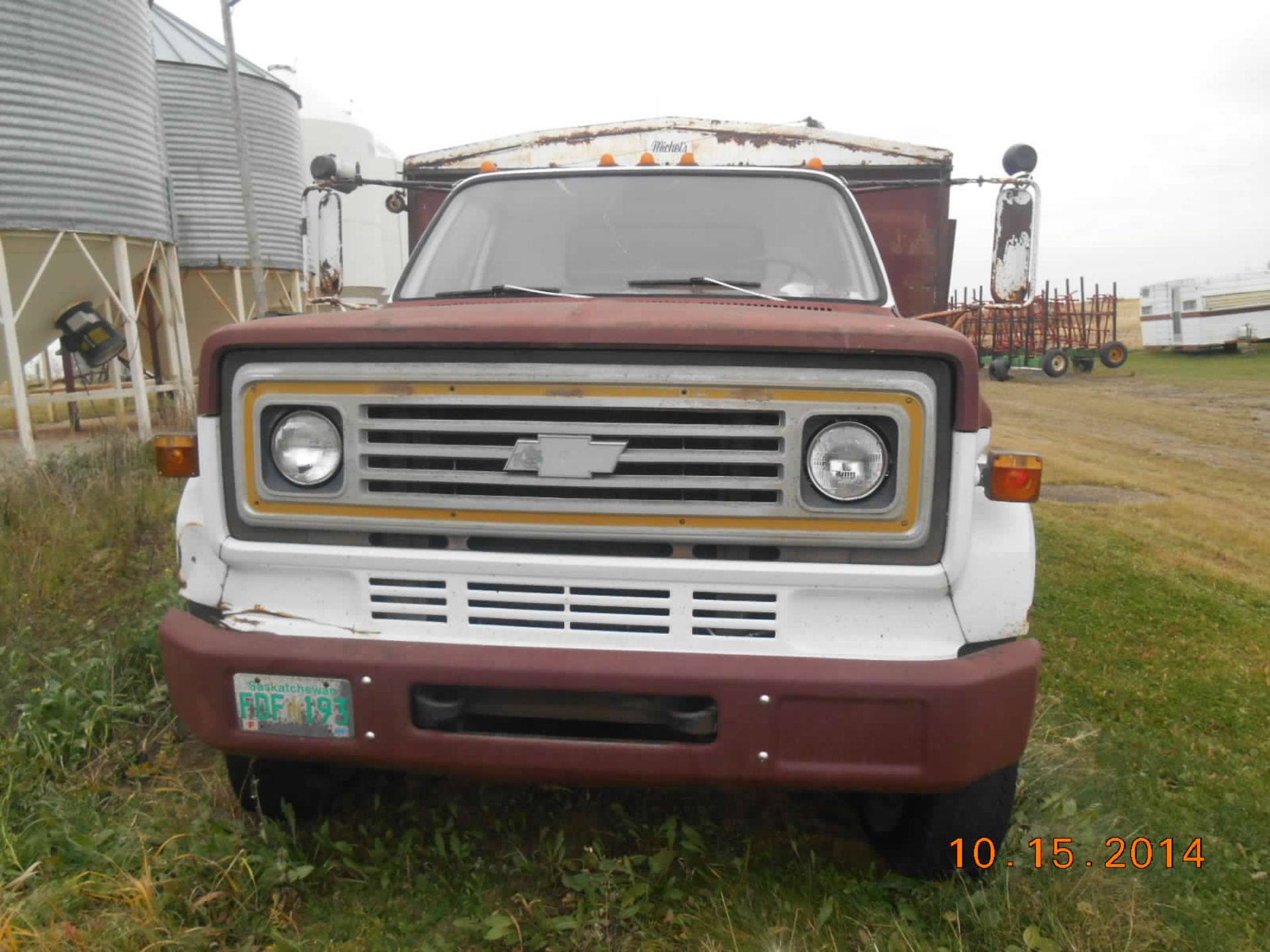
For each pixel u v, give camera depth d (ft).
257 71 45.98
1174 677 14.48
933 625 7.81
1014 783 8.59
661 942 8.34
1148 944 8.39
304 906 8.71
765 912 8.73
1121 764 11.59
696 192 12.69
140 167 32.50
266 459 8.05
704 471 7.68
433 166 21.18
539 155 20.92
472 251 12.23
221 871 8.60
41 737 10.87
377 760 7.96
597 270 11.75
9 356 28.76
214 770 10.93
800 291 11.48
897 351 7.43
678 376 7.51
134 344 32.83
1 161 28.09
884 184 16.71
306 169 53.78
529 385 7.60
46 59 28.81
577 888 8.69
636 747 7.71
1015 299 13.65
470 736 7.80
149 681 12.81
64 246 30.48
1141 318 108.06
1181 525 26.20
